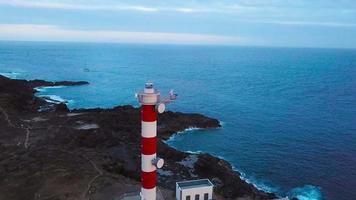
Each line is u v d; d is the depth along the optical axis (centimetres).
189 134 10681
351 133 11100
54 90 18088
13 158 6906
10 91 13788
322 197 6806
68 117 11019
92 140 8694
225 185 6669
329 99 16888
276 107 14850
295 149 9531
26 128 9638
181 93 17925
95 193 5631
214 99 16412
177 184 5347
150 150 3859
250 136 10656
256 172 7950
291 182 7456
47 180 5900
